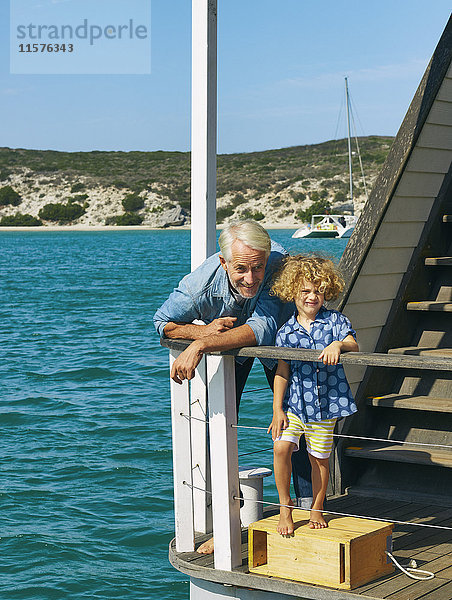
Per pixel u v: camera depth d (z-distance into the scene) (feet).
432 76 19.51
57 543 30.22
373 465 19.66
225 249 13.97
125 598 26.25
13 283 176.45
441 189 20.95
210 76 17.26
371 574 13.80
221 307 15.17
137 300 138.51
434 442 19.42
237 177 451.94
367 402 19.75
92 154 517.14
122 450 42.80
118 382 63.77
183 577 27.76
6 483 37.42
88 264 243.19
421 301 20.84
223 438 14.32
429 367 12.00
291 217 430.20
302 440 15.69
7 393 59.47
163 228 490.08
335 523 14.29
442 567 14.51
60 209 493.36
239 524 14.61
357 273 19.24
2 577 27.78
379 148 449.89
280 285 14.24
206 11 17.11
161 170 505.25
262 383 61.21
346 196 435.53
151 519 32.60
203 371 17.13
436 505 18.38
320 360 12.89
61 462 40.81
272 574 14.08
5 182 499.92
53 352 80.53
